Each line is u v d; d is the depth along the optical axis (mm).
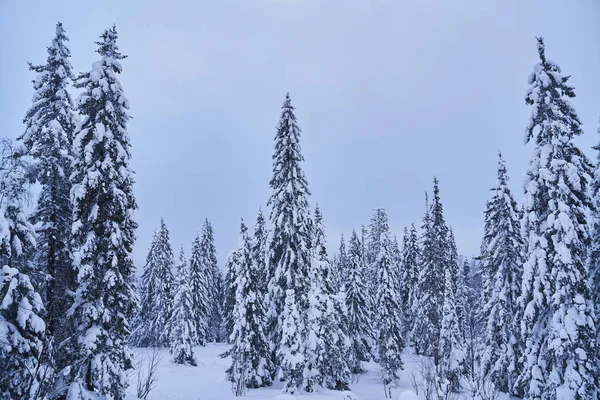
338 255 52688
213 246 59250
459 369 21844
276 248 27016
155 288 50188
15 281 10844
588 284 16688
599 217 18109
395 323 36594
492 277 28250
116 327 15508
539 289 17594
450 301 30438
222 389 25375
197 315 51375
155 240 52438
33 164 14836
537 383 17047
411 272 48781
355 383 33906
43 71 16375
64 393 13570
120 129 16469
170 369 35750
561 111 18109
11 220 11672
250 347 25812
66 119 16297
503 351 24156
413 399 14969
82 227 14930
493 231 26938
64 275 16000
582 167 17891
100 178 15078
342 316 29156
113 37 16891
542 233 17859
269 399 21578
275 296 26484
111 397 14414
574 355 15383
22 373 10562
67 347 14453
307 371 23250
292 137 27078
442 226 38562
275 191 27281
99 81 15859
